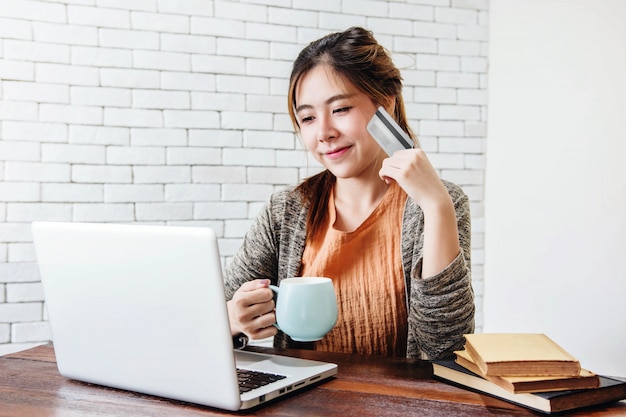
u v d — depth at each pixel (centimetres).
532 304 249
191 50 240
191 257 87
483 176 271
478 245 270
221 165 245
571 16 237
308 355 126
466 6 268
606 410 89
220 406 90
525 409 89
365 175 152
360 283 148
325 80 144
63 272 102
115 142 234
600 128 229
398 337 145
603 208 227
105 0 231
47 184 227
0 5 221
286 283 112
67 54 228
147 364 96
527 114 252
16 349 225
